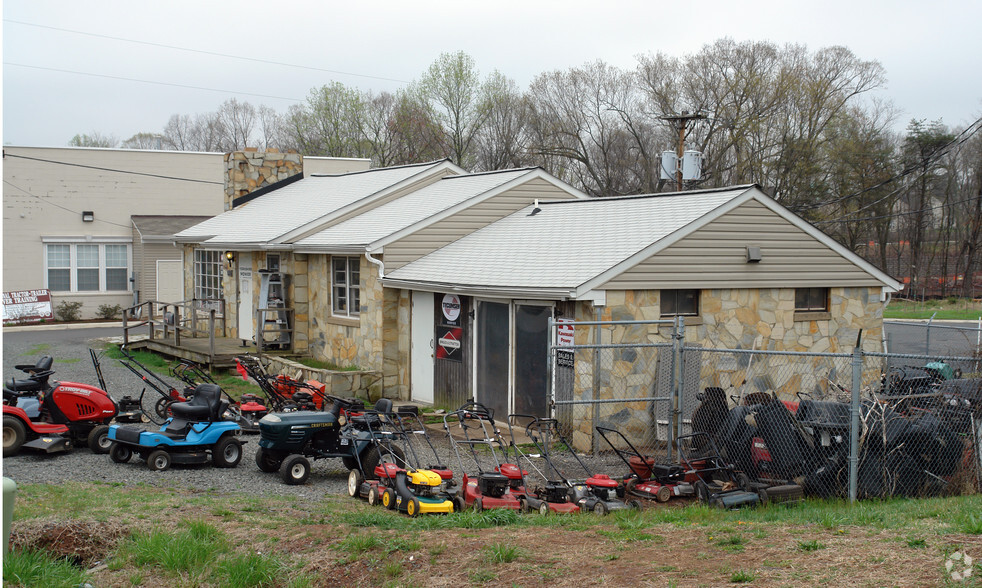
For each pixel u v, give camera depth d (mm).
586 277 12898
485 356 15250
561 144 45594
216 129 70688
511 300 14539
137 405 13031
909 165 44000
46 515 7680
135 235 34469
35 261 32969
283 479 10555
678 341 11219
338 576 6645
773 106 41406
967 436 10172
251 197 26406
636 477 10500
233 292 23031
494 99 49062
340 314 19312
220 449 11273
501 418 14844
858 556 6281
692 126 40000
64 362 20953
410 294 17328
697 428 11281
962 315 38156
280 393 15102
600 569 6438
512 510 8664
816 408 10172
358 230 18812
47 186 33062
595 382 12812
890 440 9859
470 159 50562
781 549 6699
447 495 9164
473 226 18359
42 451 11836
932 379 12422
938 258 52062
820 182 42625
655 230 14070
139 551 6949
